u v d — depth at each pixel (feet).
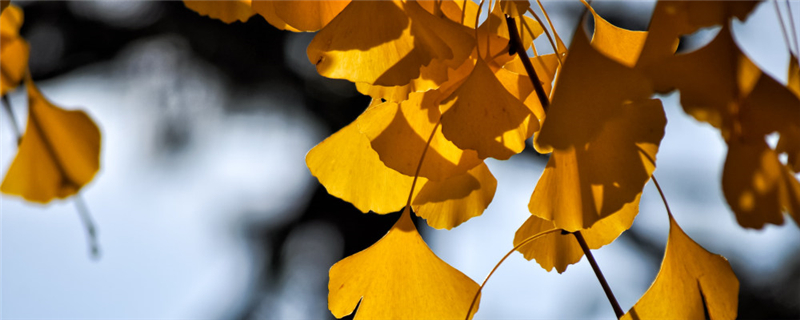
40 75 14.33
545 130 2.52
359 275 2.93
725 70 2.49
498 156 2.71
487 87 2.76
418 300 2.92
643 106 2.61
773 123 2.47
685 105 2.48
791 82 2.55
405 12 2.77
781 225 2.45
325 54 2.75
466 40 2.77
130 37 14.65
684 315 2.85
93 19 14.70
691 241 2.89
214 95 15.19
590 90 2.52
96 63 14.88
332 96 15.14
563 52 2.93
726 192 2.46
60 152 2.96
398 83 2.72
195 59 14.70
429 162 2.85
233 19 2.98
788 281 14.21
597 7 12.72
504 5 2.83
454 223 2.97
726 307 2.84
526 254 3.04
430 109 2.87
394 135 2.86
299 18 2.83
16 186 2.93
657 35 2.53
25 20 14.14
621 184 2.62
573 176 2.67
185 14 14.34
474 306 2.91
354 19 2.77
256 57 14.61
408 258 2.93
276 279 16.65
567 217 2.66
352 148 3.02
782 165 2.47
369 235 15.66
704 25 2.50
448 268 2.93
